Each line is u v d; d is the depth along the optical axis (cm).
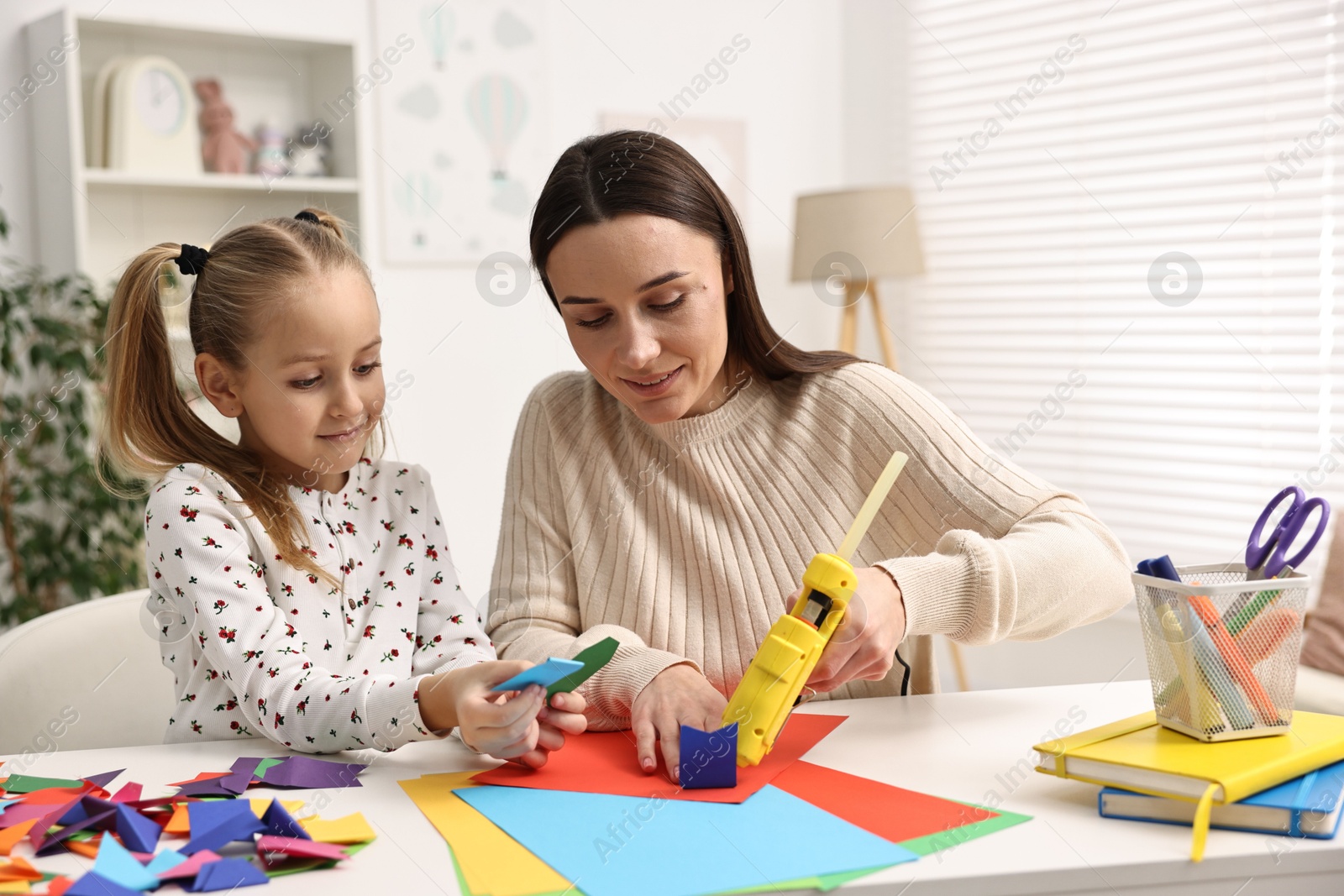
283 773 79
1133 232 299
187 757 87
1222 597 72
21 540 238
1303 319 264
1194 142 285
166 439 103
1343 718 78
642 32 332
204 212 264
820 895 60
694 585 108
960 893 61
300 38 263
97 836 69
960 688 283
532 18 309
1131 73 299
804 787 75
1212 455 283
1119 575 98
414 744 90
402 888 62
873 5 364
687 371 96
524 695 78
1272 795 66
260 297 95
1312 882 64
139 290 100
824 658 82
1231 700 72
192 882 63
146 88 248
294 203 273
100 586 230
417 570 108
